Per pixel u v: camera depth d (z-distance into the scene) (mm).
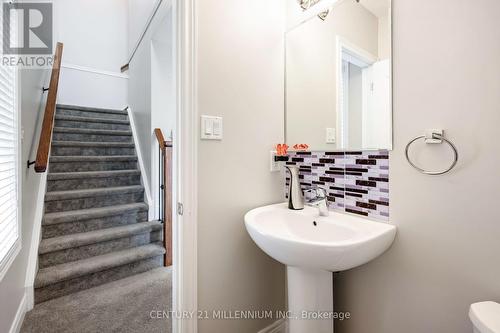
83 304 1783
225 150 1225
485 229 789
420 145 929
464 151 825
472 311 708
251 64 1321
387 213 1040
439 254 889
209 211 1175
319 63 1315
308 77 1368
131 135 3584
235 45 1256
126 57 4555
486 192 785
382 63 1045
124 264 2172
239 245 1280
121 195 2822
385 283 1048
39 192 2244
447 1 858
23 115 1783
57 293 1866
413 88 946
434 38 889
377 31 1064
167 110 3033
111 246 2312
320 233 1132
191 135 1106
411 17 951
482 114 788
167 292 1954
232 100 1245
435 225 897
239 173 1278
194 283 1116
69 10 4070
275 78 1436
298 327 1087
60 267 1987
